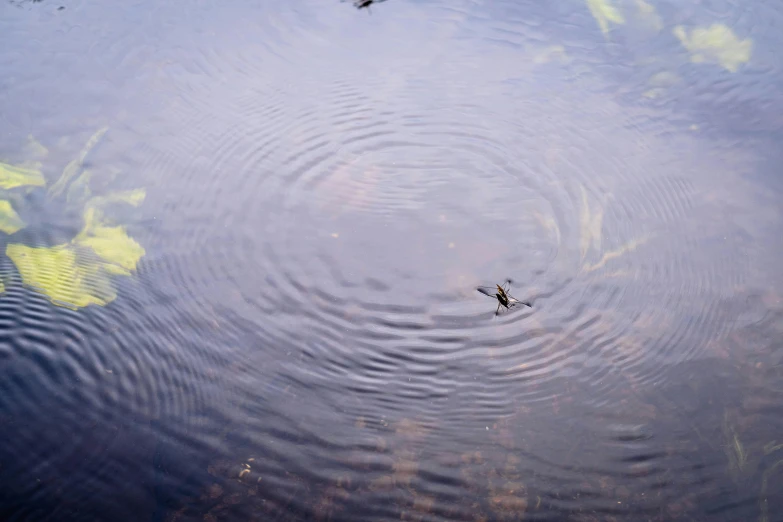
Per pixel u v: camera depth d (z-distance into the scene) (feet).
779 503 1.41
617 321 1.62
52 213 1.70
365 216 1.78
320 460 1.46
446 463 1.47
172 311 1.60
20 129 1.83
